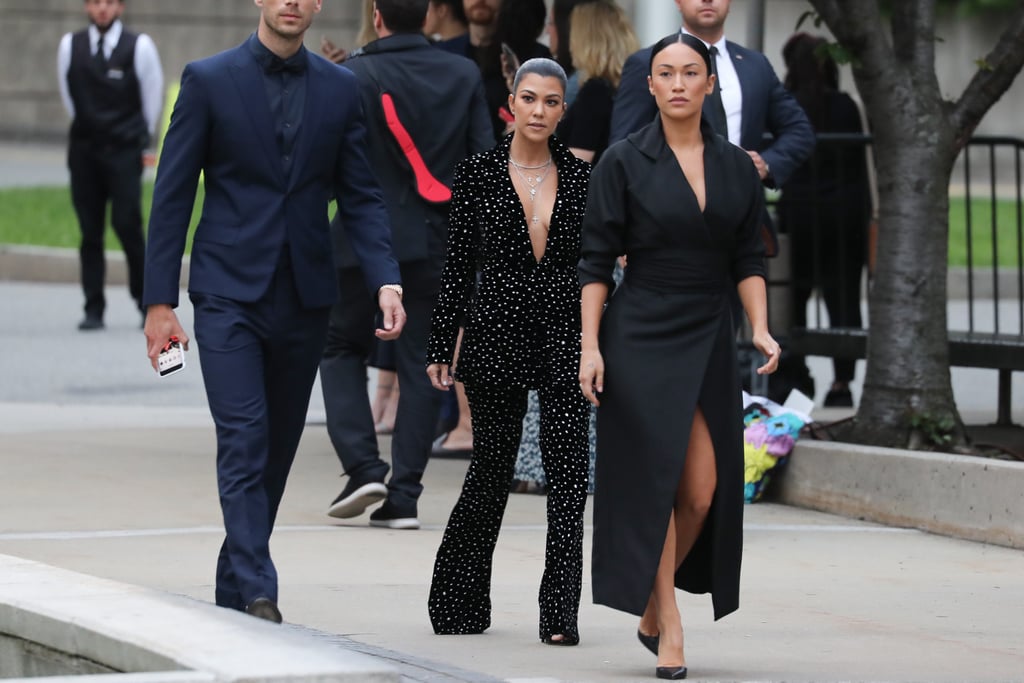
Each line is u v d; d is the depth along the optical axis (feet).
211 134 50.75
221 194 51.11
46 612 42.06
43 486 78.69
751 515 75.77
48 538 66.39
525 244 51.93
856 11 80.02
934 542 69.46
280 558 63.82
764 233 74.54
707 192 48.16
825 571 63.52
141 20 309.63
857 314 106.42
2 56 315.37
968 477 70.13
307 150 51.19
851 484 75.51
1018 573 63.41
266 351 51.60
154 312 50.70
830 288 106.22
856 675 47.93
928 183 80.33
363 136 53.01
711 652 50.88
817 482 77.30
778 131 75.77
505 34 85.05
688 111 48.01
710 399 48.37
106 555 63.26
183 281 177.27
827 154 105.29
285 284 51.13
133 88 137.28
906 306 80.18
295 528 70.13
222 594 50.08
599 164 49.08
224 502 49.60
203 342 50.47
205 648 37.96
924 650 51.29
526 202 52.01
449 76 71.15
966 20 299.58
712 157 48.55
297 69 51.34
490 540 52.75
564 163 52.70
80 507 73.61
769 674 47.96
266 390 52.29
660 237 48.26
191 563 61.98
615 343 48.60
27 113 315.99
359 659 37.42
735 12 288.92
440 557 52.75
